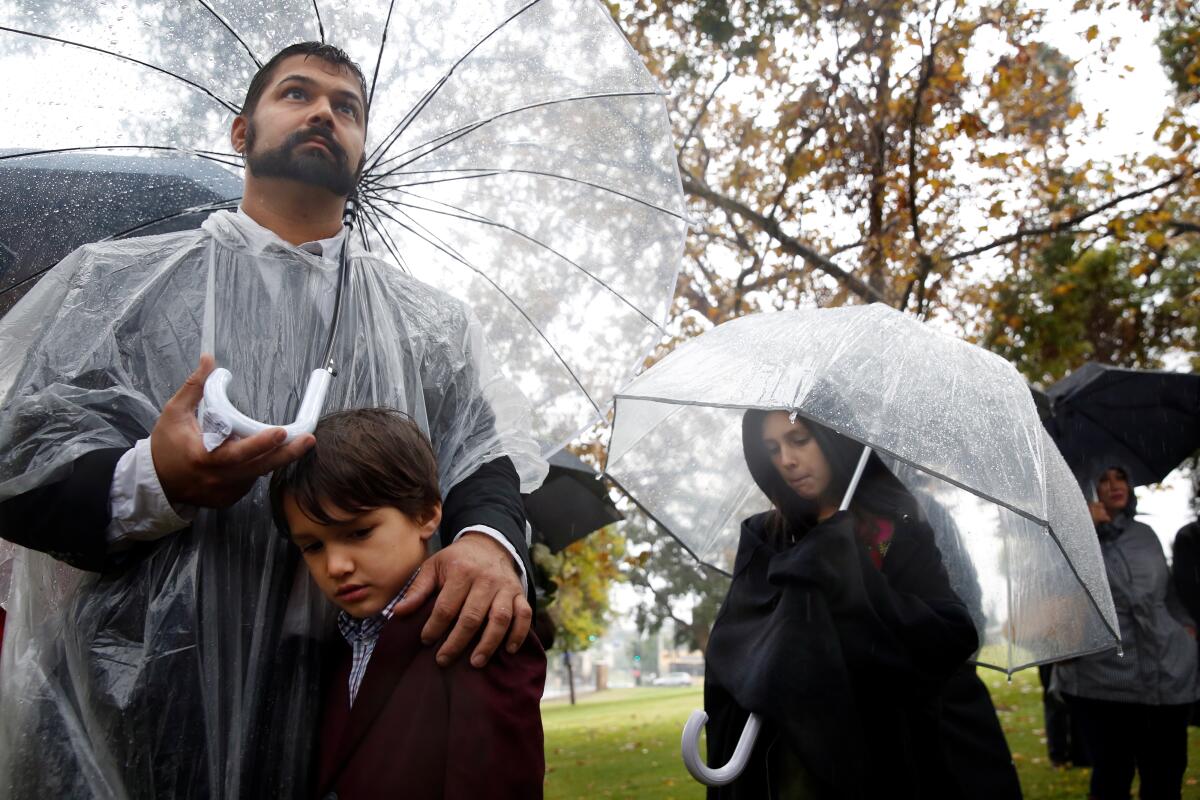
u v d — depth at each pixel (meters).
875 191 9.09
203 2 2.10
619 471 3.44
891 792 2.58
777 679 2.49
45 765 1.63
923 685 2.60
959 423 2.63
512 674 1.77
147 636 1.69
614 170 2.51
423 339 2.15
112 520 1.65
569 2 2.41
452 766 1.66
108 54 2.03
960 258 9.52
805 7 8.44
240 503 1.82
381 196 2.38
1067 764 6.88
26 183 2.01
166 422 1.63
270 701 1.79
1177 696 4.80
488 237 2.47
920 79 8.70
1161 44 11.33
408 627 1.77
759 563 2.92
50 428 1.68
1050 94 9.51
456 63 2.35
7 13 1.97
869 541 2.91
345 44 2.25
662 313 2.54
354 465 1.75
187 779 1.66
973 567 3.29
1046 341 11.90
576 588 11.86
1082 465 5.82
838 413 2.53
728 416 3.51
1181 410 6.37
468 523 1.93
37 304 1.83
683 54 8.45
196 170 2.16
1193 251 14.05
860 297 8.98
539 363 2.51
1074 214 10.31
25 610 1.76
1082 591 3.01
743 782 2.71
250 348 1.90
